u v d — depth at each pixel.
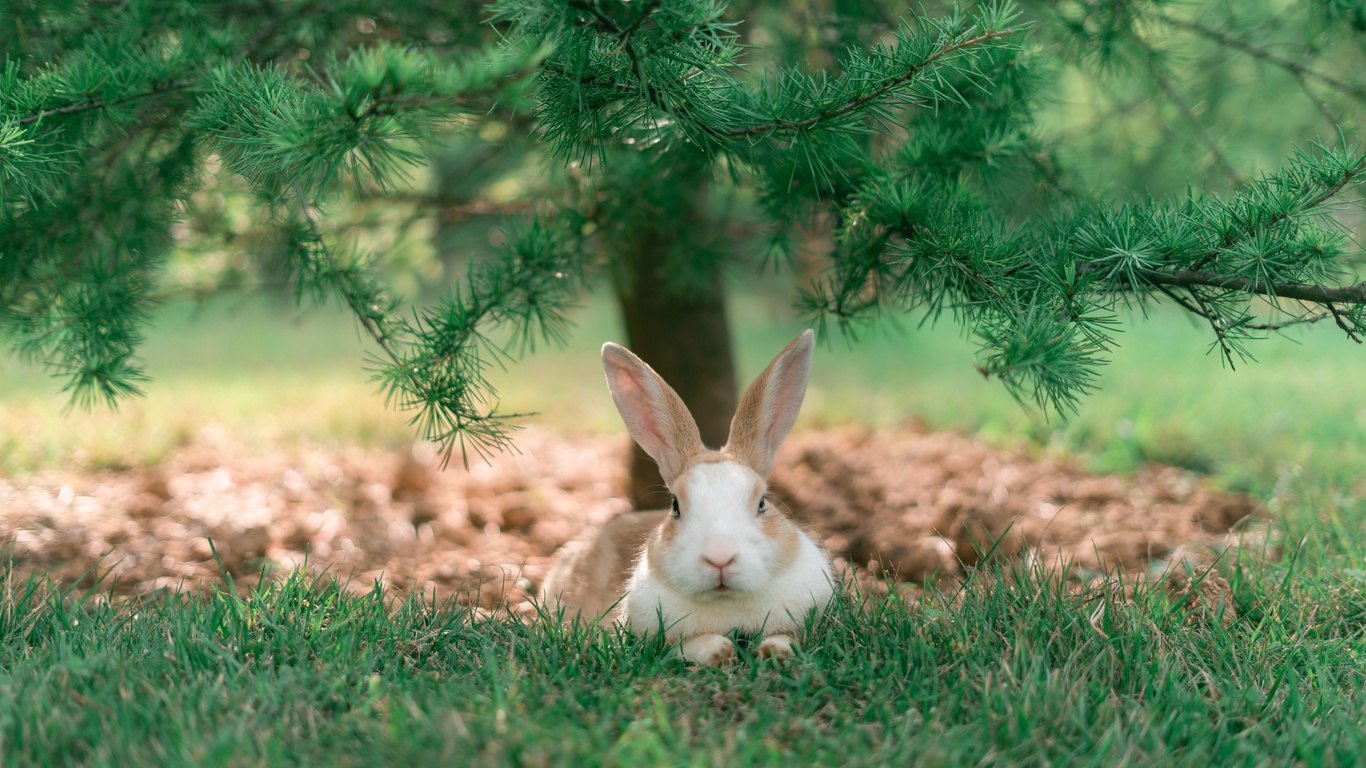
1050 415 8.17
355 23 4.37
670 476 3.84
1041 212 4.36
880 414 9.42
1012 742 2.59
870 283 4.28
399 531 5.83
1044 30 4.75
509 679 2.84
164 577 4.60
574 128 3.18
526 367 13.81
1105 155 6.00
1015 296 3.27
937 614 3.43
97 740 2.48
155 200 4.14
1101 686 2.88
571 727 2.51
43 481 6.38
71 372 3.83
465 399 3.55
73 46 3.76
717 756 2.40
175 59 3.47
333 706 2.75
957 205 3.75
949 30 3.10
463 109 2.98
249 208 5.53
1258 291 3.14
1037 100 4.46
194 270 6.48
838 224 4.34
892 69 3.14
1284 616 3.61
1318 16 4.55
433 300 12.03
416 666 3.16
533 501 6.60
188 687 2.77
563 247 4.57
